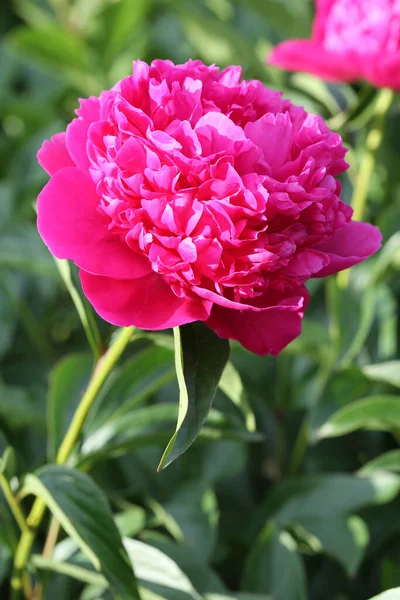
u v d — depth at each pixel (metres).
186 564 0.79
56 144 0.67
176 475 0.87
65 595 0.82
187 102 0.64
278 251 0.62
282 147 0.63
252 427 0.70
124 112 0.63
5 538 0.72
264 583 0.79
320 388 0.85
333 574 0.90
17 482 0.73
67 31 1.18
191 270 0.62
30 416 0.87
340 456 0.93
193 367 0.63
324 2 0.87
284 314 0.64
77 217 0.63
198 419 0.62
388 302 0.96
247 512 0.89
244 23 1.27
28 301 1.07
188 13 1.09
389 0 0.83
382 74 0.82
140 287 0.63
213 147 0.62
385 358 0.94
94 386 0.69
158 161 0.62
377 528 0.88
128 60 1.24
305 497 0.84
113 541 0.66
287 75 1.10
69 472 0.68
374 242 0.66
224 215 0.61
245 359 0.92
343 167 0.65
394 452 0.83
